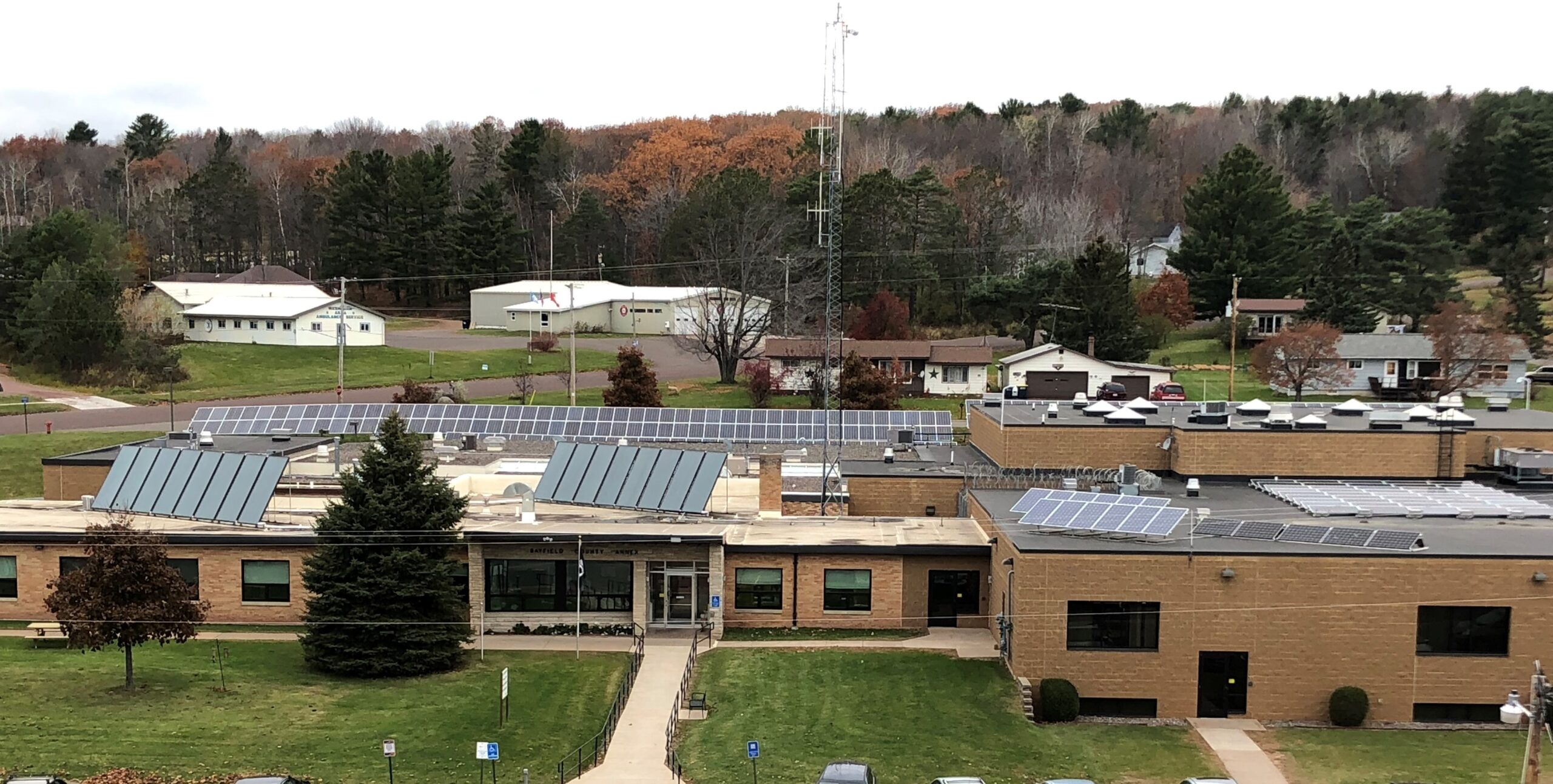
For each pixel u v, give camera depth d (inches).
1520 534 1493.6
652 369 4306.1
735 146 7701.8
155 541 1449.3
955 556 1647.4
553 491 1841.8
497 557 1656.0
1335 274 4397.1
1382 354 3661.4
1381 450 1829.5
